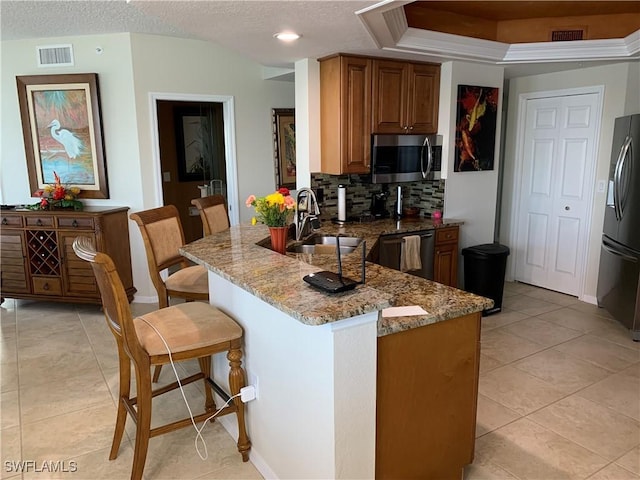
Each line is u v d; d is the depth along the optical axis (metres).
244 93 5.02
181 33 4.36
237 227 3.42
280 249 2.79
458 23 3.83
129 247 4.64
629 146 3.75
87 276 4.30
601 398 2.89
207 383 2.61
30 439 2.53
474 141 4.50
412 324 1.78
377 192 4.68
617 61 4.10
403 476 1.93
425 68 4.19
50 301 4.52
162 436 2.55
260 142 5.22
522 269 5.35
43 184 4.70
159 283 3.01
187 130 6.22
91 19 3.80
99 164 4.54
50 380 3.18
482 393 2.95
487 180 4.71
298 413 1.85
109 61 4.38
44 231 4.30
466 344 1.99
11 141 4.74
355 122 3.90
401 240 3.93
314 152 4.13
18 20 3.80
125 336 1.97
